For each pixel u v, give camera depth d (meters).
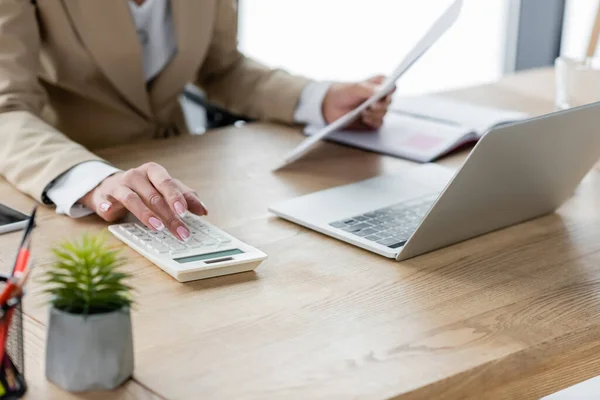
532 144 1.22
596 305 1.12
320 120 1.89
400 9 3.91
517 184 1.27
